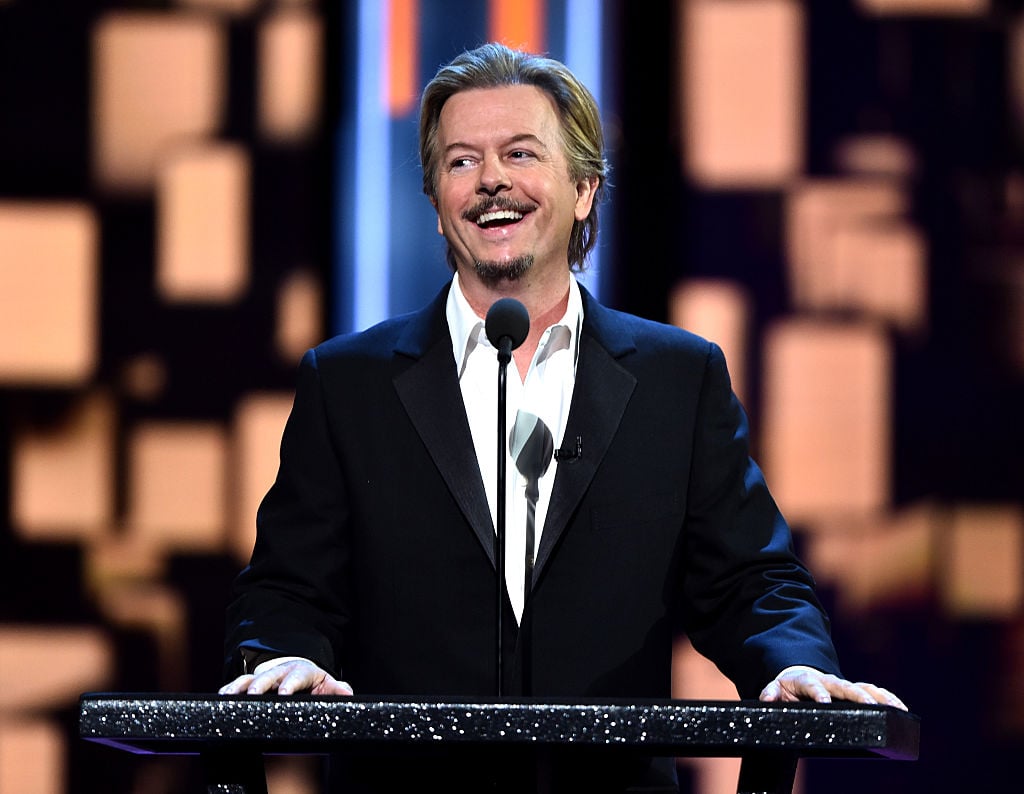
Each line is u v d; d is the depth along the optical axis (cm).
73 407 1440
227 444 1433
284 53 1450
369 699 441
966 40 1428
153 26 1458
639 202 1423
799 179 1424
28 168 1455
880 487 1405
